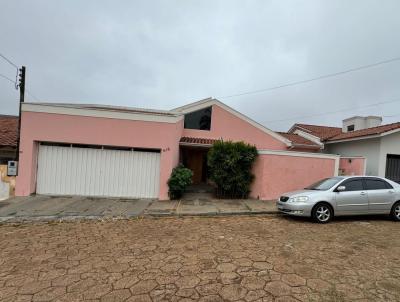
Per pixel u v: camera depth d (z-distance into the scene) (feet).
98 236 20.44
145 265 14.76
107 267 14.51
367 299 11.19
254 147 38.32
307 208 25.07
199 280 12.91
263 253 16.70
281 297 11.30
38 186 35.70
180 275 13.47
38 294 11.66
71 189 35.99
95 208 29.94
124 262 15.20
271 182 37.78
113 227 23.22
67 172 35.91
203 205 32.76
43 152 35.76
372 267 14.57
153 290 11.94
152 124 36.04
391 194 26.50
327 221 25.34
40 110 34.83
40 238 19.90
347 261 15.42
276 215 28.96
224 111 50.26
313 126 70.18
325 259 15.72
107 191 36.29
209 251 17.06
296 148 53.11
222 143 38.47
